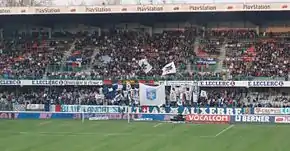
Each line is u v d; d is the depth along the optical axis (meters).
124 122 57.12
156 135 46.31
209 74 61.62
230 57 64.88
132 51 67.75
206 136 45.34
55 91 63.84
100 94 61.62
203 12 63.12
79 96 62.25
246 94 60.44
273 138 43.72
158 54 66.69
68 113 60.94
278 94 60.31
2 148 39.75
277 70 61.22
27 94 63.88
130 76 62.41
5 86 65.31
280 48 65.62
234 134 46.62
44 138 45.09
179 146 39.72
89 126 53.50
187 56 65.75
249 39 68.19
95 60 66.81
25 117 61.78
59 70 65.56
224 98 59.31
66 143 41.91
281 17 67.75
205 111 57.50
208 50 66.56
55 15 67.94
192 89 59.56
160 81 60.34
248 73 60.88
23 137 45.91
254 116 56.44
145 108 59.06
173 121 57.91
